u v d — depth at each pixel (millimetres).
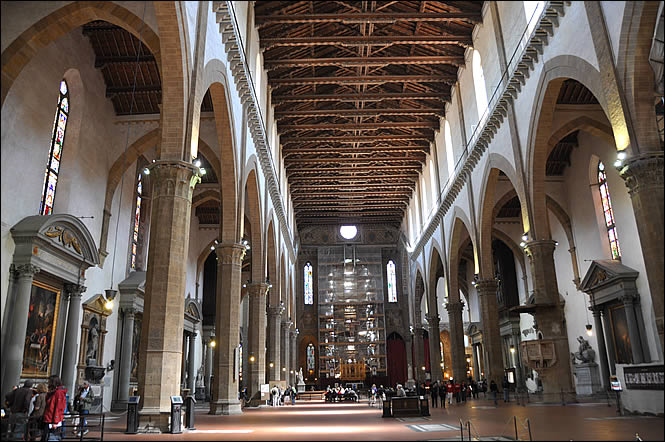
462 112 30703
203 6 15305
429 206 40688
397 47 30016
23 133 15898
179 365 12984
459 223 33031
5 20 13297
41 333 16516
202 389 35219
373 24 27094
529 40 19328
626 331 24000
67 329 17953
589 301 28578
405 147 39719
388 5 25766
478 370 46281
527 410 17766
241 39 21016
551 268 20359
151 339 12633
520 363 38250
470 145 29141
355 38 26797
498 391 26141
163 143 13805
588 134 27828
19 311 14789
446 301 34906
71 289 18078
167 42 13445
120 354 22719
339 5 26250
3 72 12914
